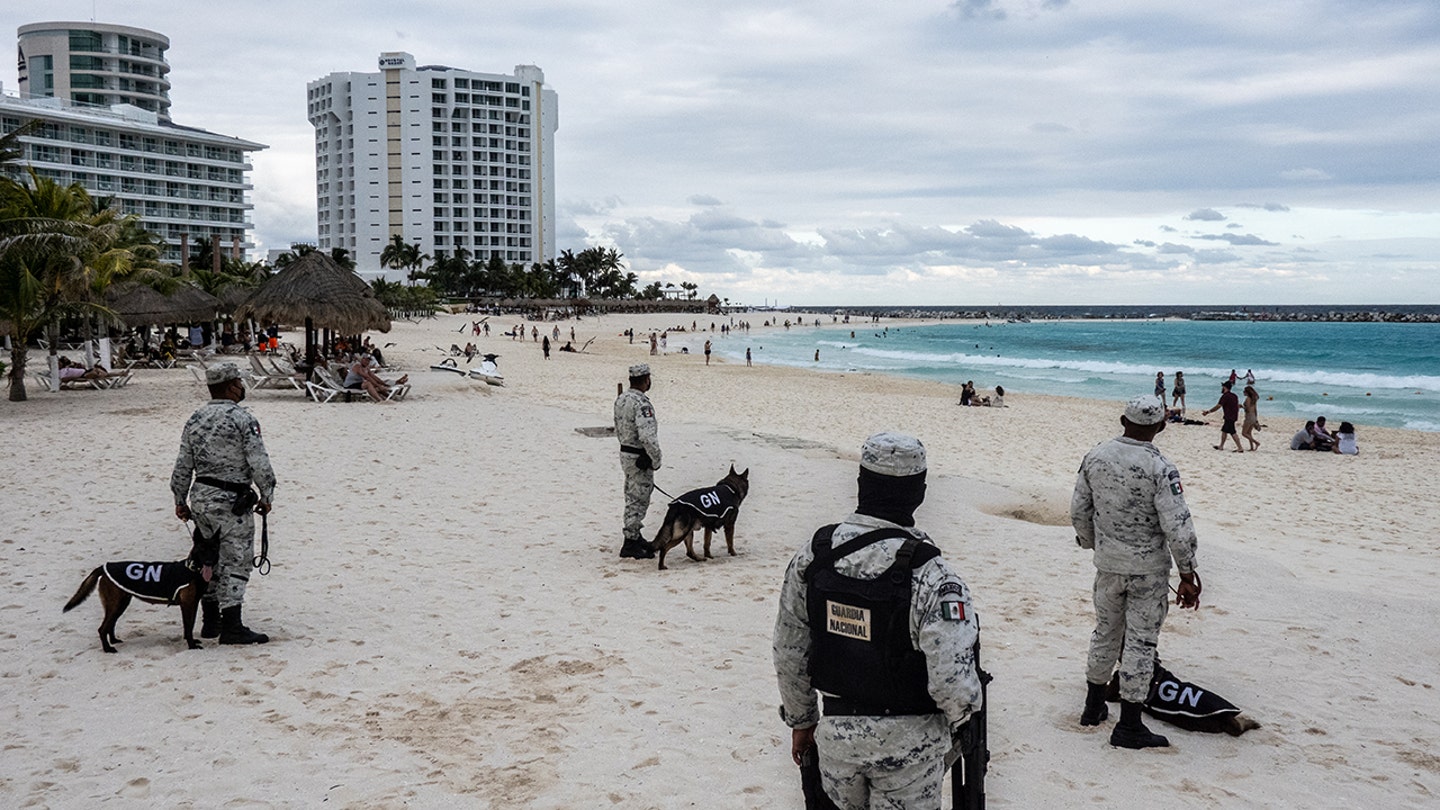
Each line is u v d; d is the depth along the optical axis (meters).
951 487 12.59
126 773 4.37
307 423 17.84
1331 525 12.37
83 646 6.17
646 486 8.70
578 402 26.30
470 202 171.50
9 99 94.31
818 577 2.69
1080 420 27.20
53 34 124.44
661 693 5.44
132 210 106.19
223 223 116.31
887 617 2.55
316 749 4.64
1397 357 72.88
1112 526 4.73
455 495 11.59
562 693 5.43
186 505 6.15
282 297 22.58
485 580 7.91
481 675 5.71
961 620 2.53
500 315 138.50
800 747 2.93
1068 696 5.47
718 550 9.14
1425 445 22.47
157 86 130.75
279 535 9.41
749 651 6.18
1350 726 5.05
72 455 13.82
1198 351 83.94
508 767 4.46
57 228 21.52
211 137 114.19
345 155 170.88
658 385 38.94
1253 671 5.88
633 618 6.89
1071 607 7.28
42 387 24.59
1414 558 10.34
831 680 2.67
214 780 4.30
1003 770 4.49
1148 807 4.13
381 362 34.19
